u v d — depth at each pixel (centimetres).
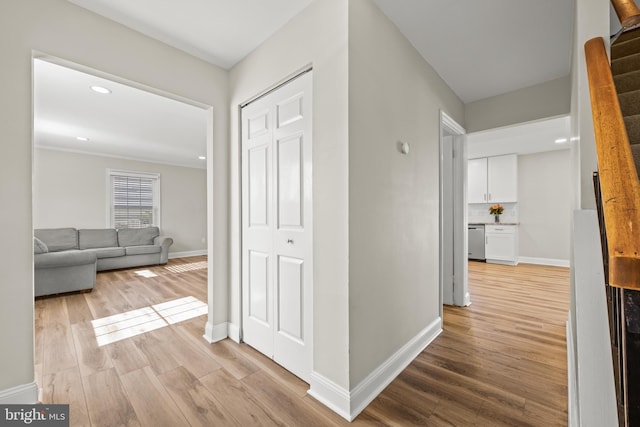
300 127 176
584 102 130
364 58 155
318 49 160
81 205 565
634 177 51
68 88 285
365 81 155
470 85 268
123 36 184
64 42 161
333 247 150
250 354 207
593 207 126
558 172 542
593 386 62
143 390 163
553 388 162
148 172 655
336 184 148
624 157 55
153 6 169
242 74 225
